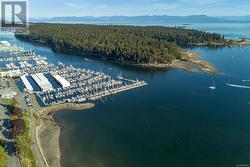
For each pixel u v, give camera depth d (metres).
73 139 196.38
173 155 178.25
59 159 172.50
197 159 173.88
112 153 180.50
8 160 161.25
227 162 170.75
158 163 170.25
